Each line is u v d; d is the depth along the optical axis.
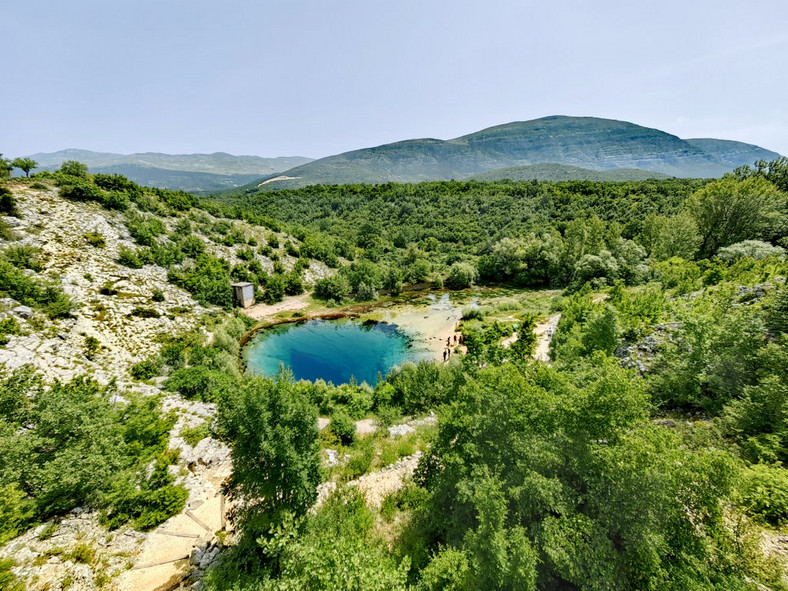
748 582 6.11
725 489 6.50
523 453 7.79
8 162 35.16
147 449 13.48
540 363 11.55
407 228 79.25
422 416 19.47
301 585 6.53
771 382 9.98
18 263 24.52
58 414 11.20
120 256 32.19
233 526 10.56
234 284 40.12
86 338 21.81
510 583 6.32
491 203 88.75
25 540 9.11
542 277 55.19
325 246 60.38
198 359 25.03
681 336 14.02
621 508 6.66
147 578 9.13
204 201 58.16
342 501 11.51
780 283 15.84
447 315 42.75
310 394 21.22
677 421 11.88
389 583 6.54
